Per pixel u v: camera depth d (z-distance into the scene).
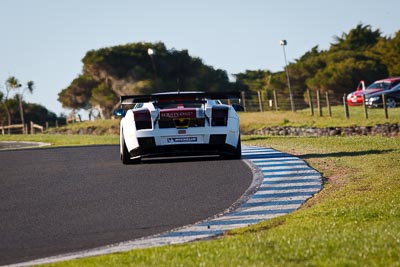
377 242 23.42
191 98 50.44
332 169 45.22
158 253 23.91
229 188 39.94
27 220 33.62
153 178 44.34
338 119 112.94
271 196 37.12
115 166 50.88
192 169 47.38
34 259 26.30
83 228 31.44
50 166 53.62
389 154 50.38
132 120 49.28
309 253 22.61
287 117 126.12
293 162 49.12
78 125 178.75
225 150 49.59
